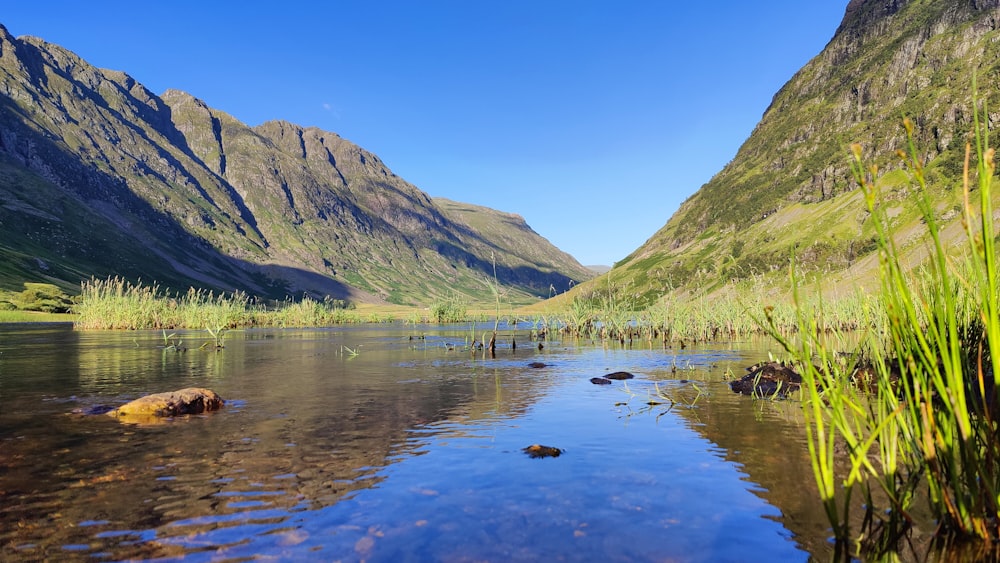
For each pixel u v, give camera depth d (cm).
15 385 1585
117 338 3959
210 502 616
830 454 475
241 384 1598
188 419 1082
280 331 5212
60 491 654
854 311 2577
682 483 674
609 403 1253
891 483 496
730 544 495
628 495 632
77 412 1155
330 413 1146
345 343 3491
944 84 17138
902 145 16100
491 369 1992
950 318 414
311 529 541
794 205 19100
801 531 519
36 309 9881
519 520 560
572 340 3712
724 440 891
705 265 17150
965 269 582
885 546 468
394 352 2783
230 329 5662
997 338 396
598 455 808
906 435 519
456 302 7700
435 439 914
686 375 1748
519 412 1152
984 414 442
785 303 3173
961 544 444
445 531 532
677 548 489
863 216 13725
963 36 18925
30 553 488
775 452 812
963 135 13525
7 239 18462
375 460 787
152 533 532
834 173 18075
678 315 3534
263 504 610
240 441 902
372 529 539
